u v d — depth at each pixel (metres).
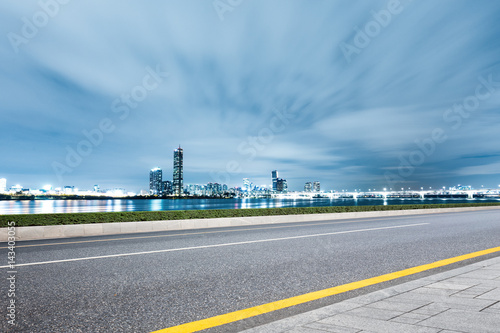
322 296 3.90
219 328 3.00
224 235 10.26
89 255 6.65
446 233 10.32
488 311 3.01
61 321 3.15
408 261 5.98
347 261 5.99
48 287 4.32
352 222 15.49
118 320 3.18
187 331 2.91
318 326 2.79
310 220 17.72
